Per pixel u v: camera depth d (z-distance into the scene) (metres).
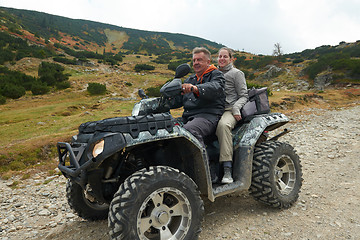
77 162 2.32
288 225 2.99
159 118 2.53
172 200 2.57
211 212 3.48
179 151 2.95
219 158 3.24
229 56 3.85
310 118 16.94
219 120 3.28
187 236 2.42
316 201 3.68
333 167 5.40
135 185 2.21
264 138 3.76
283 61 105.88
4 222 4.40
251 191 3.37
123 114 31.23
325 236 2.70
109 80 94.25
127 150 2.65
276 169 3.47
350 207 3.39
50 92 71.88
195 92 2.85
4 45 119.62
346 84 63.12
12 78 74.75
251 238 2.73
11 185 8.09
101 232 3.27
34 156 11.55
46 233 3.68
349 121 13.57
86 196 3.52
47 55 124.94
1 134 20.62
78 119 27.84
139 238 2.17
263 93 3.66
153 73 123.62
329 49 122.44
